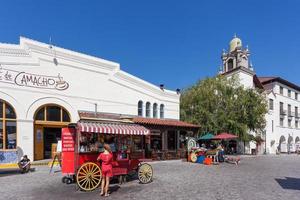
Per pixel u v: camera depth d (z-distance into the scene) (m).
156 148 29.09
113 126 13.82
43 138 22.19
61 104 22.94
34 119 21.58
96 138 13.55
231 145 45.03
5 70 20.41
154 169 19.77
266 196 10.85
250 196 10.84
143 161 14.66
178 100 32.78
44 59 22.23
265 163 26.05
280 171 19.08
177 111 32.62
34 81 21.66
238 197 10.67
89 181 12.28
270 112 54.72
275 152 55.06
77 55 24.09
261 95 37.94
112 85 26.42
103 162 11.23
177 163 24.52
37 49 21.89
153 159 26.77
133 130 14.24
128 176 15.72
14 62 20.80
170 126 28.08
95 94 25.11
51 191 11.98
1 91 20.16
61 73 23.12
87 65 24.72
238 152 45.53
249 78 50.09
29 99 21.34
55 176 15.83
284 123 59.09
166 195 11.05
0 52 20.25
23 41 21.25
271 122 54.94
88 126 12.81
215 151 25.66
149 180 14.10
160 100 30.78
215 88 37.09
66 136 12.95
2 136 20.09
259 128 37.84
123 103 27.19
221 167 21.67
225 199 10.35
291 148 60.06
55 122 22.62
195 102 37.41
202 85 37.75
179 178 15.43
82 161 12.78
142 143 15.41
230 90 36.94
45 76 22.25
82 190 12.10
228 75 51.06
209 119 35.84
